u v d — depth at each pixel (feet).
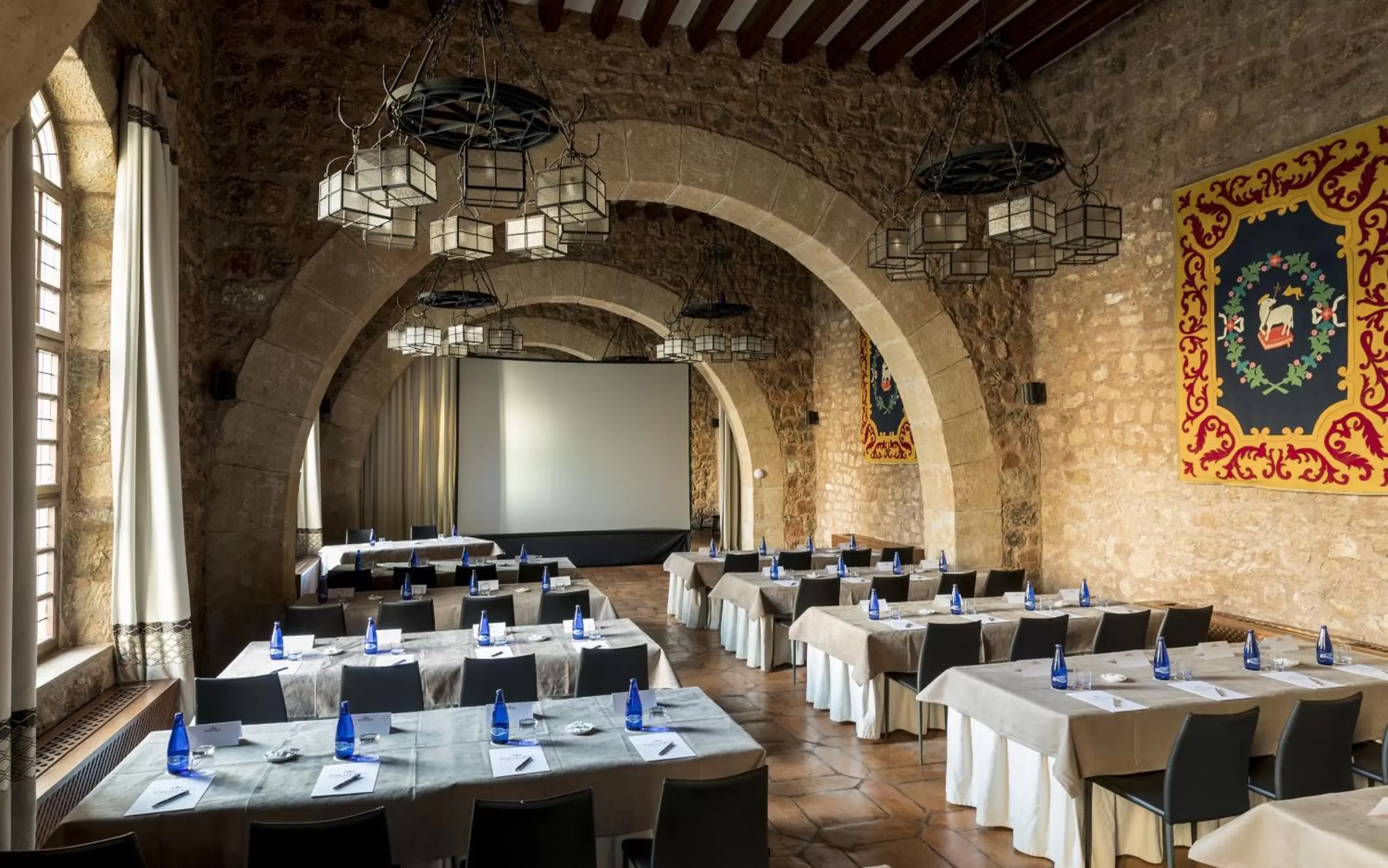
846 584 22.47
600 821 9.61
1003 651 17.57
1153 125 21.42
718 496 56.95
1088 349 23.67
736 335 31.60
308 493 31.27
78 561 13.47
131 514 13.34
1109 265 22.89
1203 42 20.03
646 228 37.99
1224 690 12.38
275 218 19.40
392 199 12.28
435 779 9.30
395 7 20.39
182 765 9.55
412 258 20.34
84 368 13.51
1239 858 8.20
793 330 40.68
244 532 18.86
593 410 42.50
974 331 25.23
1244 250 18.86
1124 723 11.33
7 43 5.54
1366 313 16.30
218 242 19.08
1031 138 25.55
